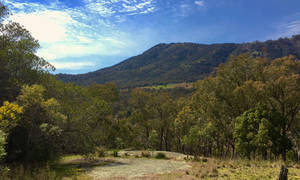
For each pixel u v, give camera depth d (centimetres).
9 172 1051
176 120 3803
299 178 895
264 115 2309
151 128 4925
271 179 894
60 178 1120
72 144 1772
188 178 1002
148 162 1841
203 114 3381
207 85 3172
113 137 4250
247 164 1289
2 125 955
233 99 2953
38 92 1385
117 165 1639
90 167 1527
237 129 2514
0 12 1870
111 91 4706
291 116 2617
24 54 1883
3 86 1630
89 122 2109
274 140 2169
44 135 1448
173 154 2444
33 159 1459
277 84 2352
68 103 1989
